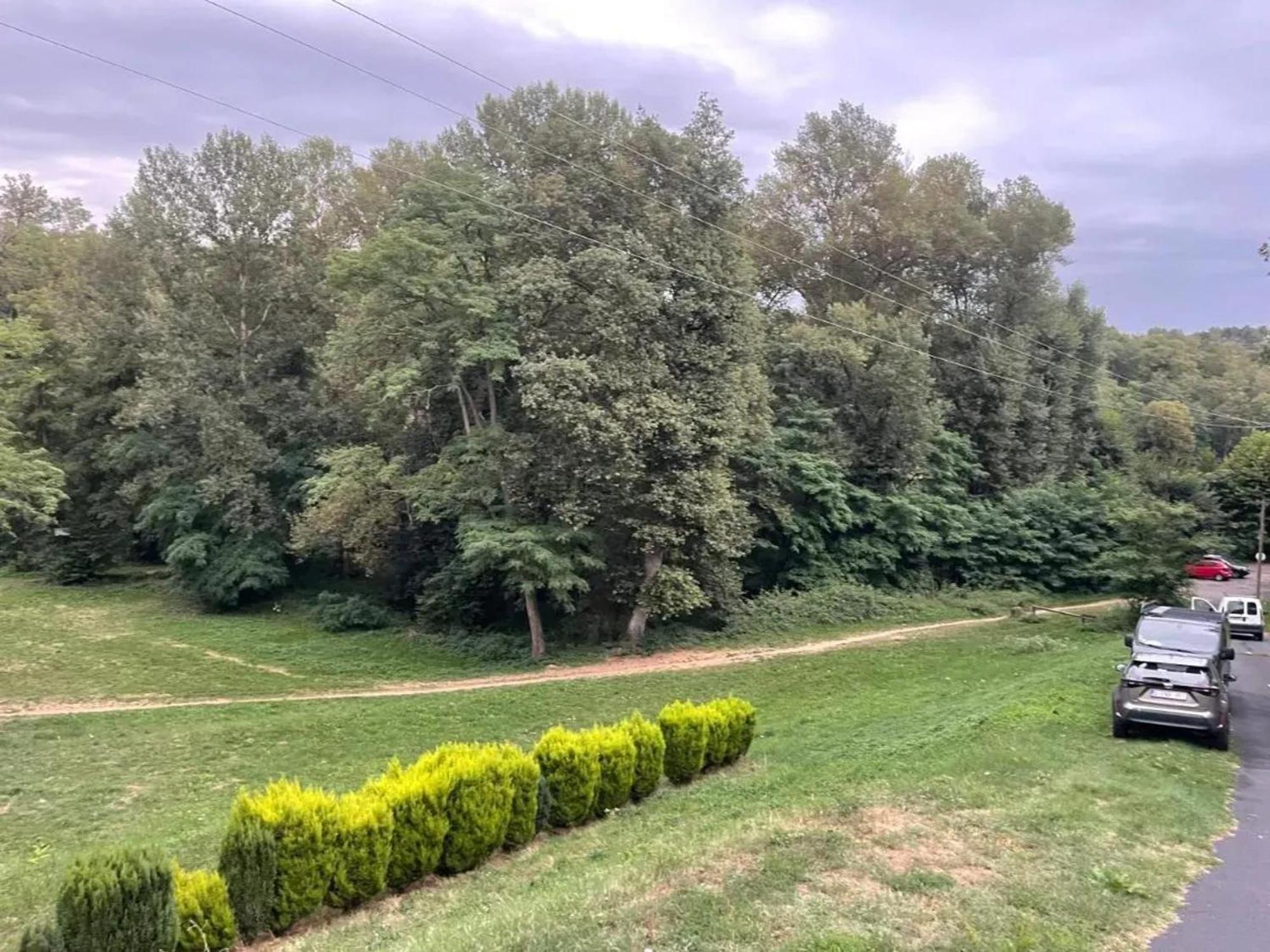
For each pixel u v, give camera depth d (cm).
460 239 3092
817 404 4275
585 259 2881
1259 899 751
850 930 620
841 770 1266
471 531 2994
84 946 611
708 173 3162
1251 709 1891
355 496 3262
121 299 4744
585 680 2705
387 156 4359
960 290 5425
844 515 4072
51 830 1409
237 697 2573
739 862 769
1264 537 5278
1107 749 1345
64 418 4738
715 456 3138
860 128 5278
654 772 1247
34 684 2652
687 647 3272
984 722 1548
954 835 863
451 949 616
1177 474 5225
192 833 1298
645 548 3072
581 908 674
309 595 4250
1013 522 4562
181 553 3988
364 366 3241
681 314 3083
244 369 4228
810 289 5228
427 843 895
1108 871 775
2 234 5116
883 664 2797
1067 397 5375
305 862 782
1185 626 1589
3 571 4966
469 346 2906
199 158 4206
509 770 998
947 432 4716
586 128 3105
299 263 4369
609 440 2775
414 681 2845
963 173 5478
